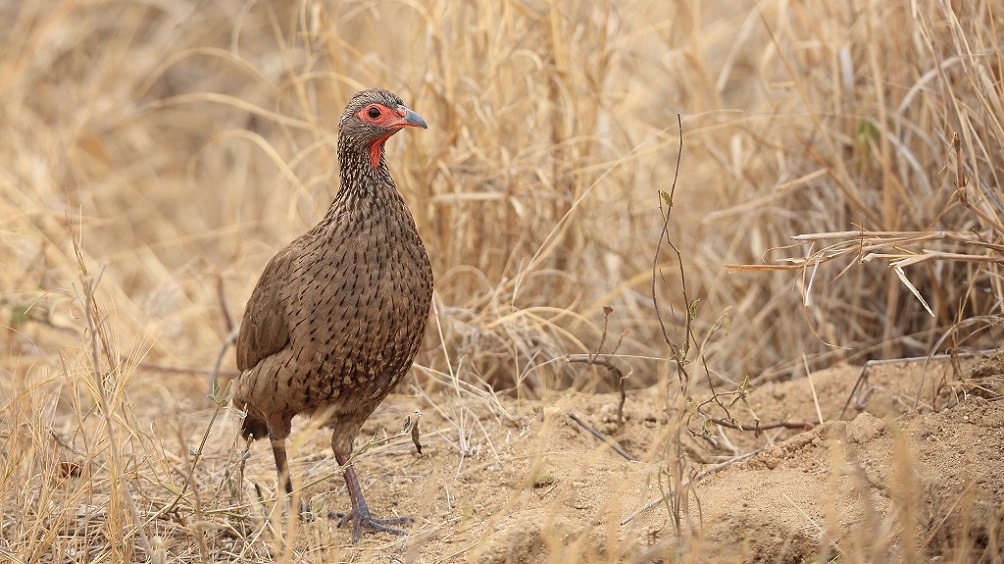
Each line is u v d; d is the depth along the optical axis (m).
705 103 13.11
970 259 8.78
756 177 12.76
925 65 10.98
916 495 7.59
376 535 8.83
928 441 8.58
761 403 10.47
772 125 12.52
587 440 9.83
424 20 11.80
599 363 9.93
